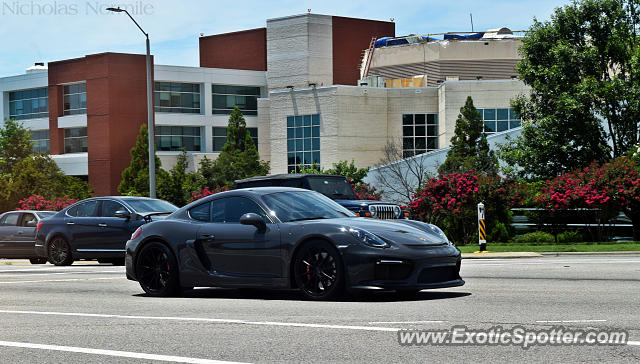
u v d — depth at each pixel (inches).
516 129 1760.6
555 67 1407.5
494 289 399.5
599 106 1390.3
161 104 3041.3
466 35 2856.8
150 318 302.2
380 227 352.8
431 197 1072.8
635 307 315.6
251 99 3248.0
